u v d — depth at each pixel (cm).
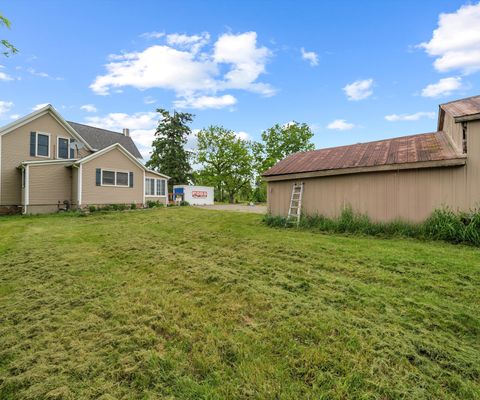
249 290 330
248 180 3425
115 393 174
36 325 260
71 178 1498
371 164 718
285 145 3319
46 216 1243
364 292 316
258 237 655
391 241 590
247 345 219
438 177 639
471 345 218
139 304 302
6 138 1383
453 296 304
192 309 288
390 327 241
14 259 499
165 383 181
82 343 229
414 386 173
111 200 1552
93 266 451
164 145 2994
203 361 201
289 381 180
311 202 861
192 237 693
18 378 189
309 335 230
